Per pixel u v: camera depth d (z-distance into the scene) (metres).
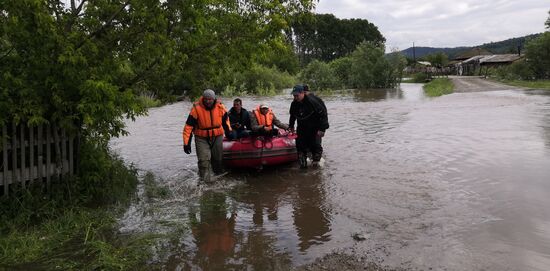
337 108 22.38
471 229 5.46
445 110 19.59
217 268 4.73
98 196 7.11
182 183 8.11
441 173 8.20
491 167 8.45
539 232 5.29
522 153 9.59
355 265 4.68
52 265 4.86
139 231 5.81
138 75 7.73
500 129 13.12
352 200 6.82
